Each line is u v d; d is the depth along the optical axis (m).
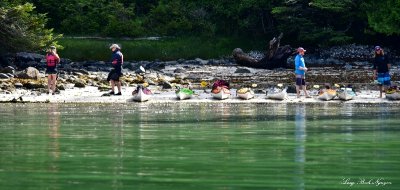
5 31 89.75
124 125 33.06
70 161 20.23
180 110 44.84
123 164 19.64
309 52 124.12
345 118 37.84
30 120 36.47
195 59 116.19
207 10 132.38
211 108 46.91
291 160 20.48
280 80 79.62
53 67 61.53
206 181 16.95
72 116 39.31
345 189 15.87
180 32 128.25
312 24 121.00
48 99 54.88
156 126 32.47
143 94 53.72
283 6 124.75
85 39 122.94
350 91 55.56
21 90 64.31
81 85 69.00
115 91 64.50
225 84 57.34
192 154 21.80
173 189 15.96
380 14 115.31
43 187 16.14
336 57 120.25
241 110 44.88
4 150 22.89
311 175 17.86
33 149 23.16
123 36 126.31
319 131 29.77
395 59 118.88
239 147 23.77
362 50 122.31
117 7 130.50
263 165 19.48
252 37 128.38
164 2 134.12
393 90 55.56
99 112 42.88
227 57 121.38
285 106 49.38
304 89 58.56
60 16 129.50
